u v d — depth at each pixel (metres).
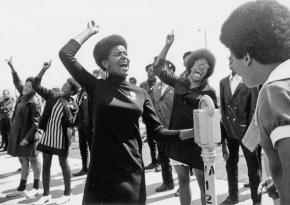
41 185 6.48
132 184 2.36
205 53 3.57
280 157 0.99
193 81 3.63
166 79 3.84
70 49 2.46
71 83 5.22
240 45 1.19
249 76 1.25
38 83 5.12
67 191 5.32
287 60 1.12
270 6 1.18
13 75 6.20
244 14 1.19
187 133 2.54
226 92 4.45
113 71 2.57
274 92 1.04
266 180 1.41
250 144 1.79
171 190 5.65
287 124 0.98
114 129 2.38
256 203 4.25
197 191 5.49
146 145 11.85
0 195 5.85
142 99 2.60
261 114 1.07
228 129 4.46
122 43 2.59
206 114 2.38
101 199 2.35
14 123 5.88
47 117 5.22
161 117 5.71
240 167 7.23
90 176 2.41
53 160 9.42
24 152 5.75
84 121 6.37
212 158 2.40
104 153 2.37
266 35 1.14
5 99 11.62
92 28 2.58
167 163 5.64
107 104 2.38
